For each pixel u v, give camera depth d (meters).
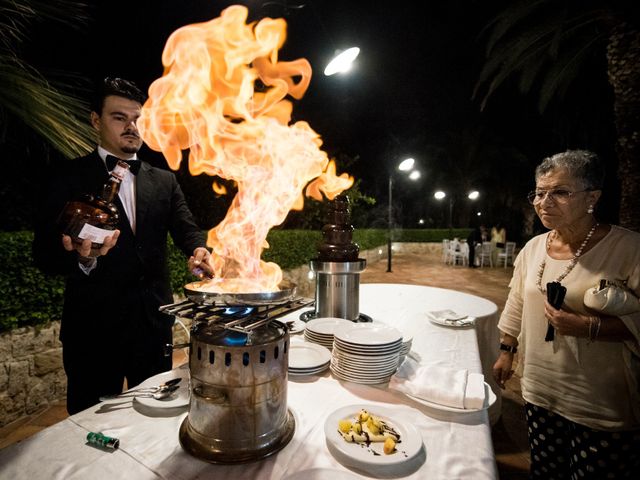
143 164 2.24
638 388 1.52
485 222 25.34
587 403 1.61
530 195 1.79
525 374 1.86
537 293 1.80
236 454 1.11
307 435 1.25
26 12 2.58
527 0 6.48
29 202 4.66
